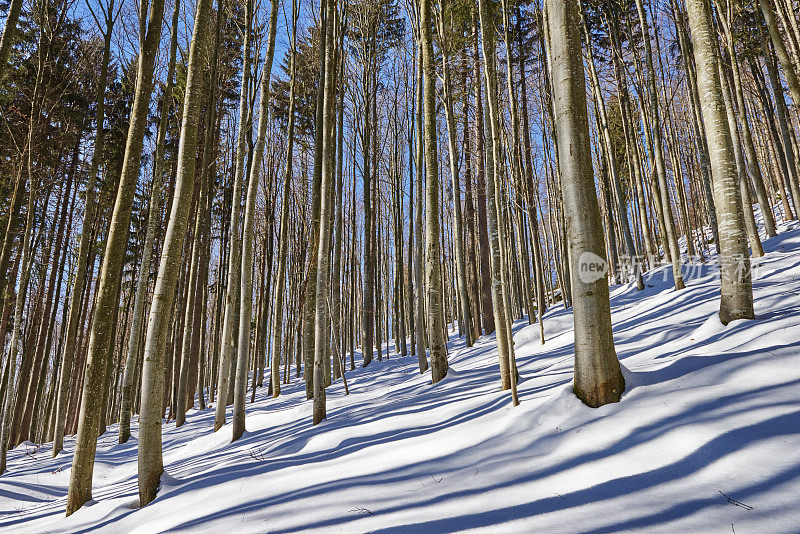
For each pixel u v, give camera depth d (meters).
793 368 3.79
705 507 2.46
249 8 10.66
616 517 2.58
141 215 17.25
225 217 18.94
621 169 21.17
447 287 25.83
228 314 10.32
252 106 13.99
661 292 13.23
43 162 13.73
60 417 12.50
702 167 14.55
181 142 5.95
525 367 8.52
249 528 3.49
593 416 3.99
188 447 9.38
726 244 6.23
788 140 15.72
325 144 8.55
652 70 12.68
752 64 18.19
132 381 12.86
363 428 6.14
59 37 12.01
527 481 3.31
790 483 2.45
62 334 19.86
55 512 6.21
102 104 10.30
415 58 16.61
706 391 3.75
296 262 18.80
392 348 23.52
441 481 3.67
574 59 4.34
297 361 20.23
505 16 7.89
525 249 15.52
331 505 3.60
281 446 6.73
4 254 10.61
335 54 10.52
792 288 8.12
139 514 4.80
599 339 4.18
